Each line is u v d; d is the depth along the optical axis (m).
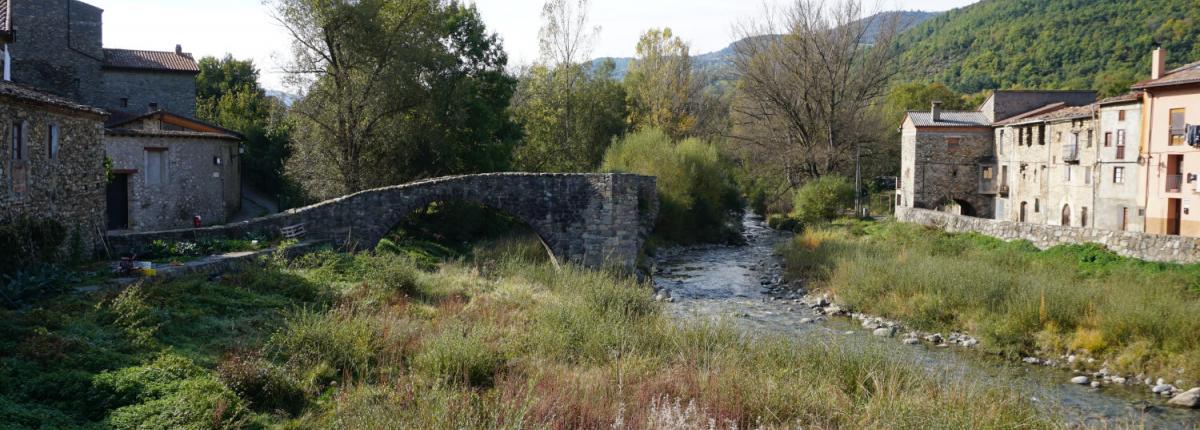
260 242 21.34
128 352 10.83
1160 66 32.56
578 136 44.72
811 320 21.31
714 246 39.12
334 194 30.02
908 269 23.47
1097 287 20.48
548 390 10.73
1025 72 72.56
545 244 26.67
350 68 29.41
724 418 10.17
